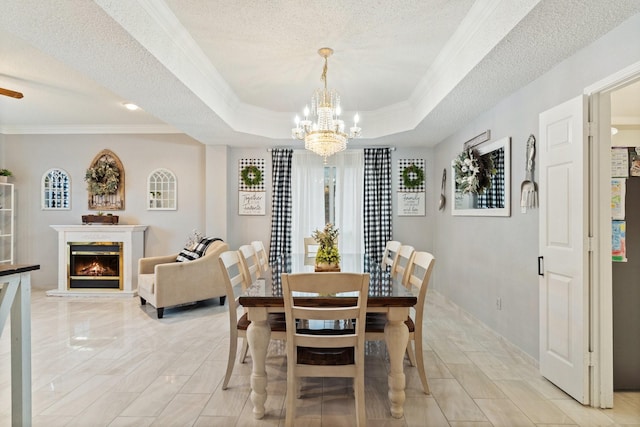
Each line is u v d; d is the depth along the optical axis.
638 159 2.56
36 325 4.00
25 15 2.04
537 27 2.14
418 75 3.73
